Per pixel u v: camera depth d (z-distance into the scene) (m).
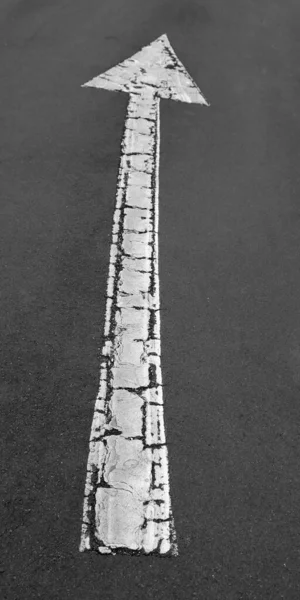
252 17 8.57
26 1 7.94
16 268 4.05
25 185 4.82
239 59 7.35
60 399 3.28
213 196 5.04
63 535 2.72
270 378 3.59
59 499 2.85
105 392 3.36
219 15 8.45
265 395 3.49
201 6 8.61
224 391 3.47
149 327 3.79
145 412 3.29
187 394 3.42
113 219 4.62
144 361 3.57
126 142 5.53
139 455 3.08
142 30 7.64
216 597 2.61
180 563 2.69
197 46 7.50
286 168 5.54
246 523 2.87
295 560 2.78
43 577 2.57
